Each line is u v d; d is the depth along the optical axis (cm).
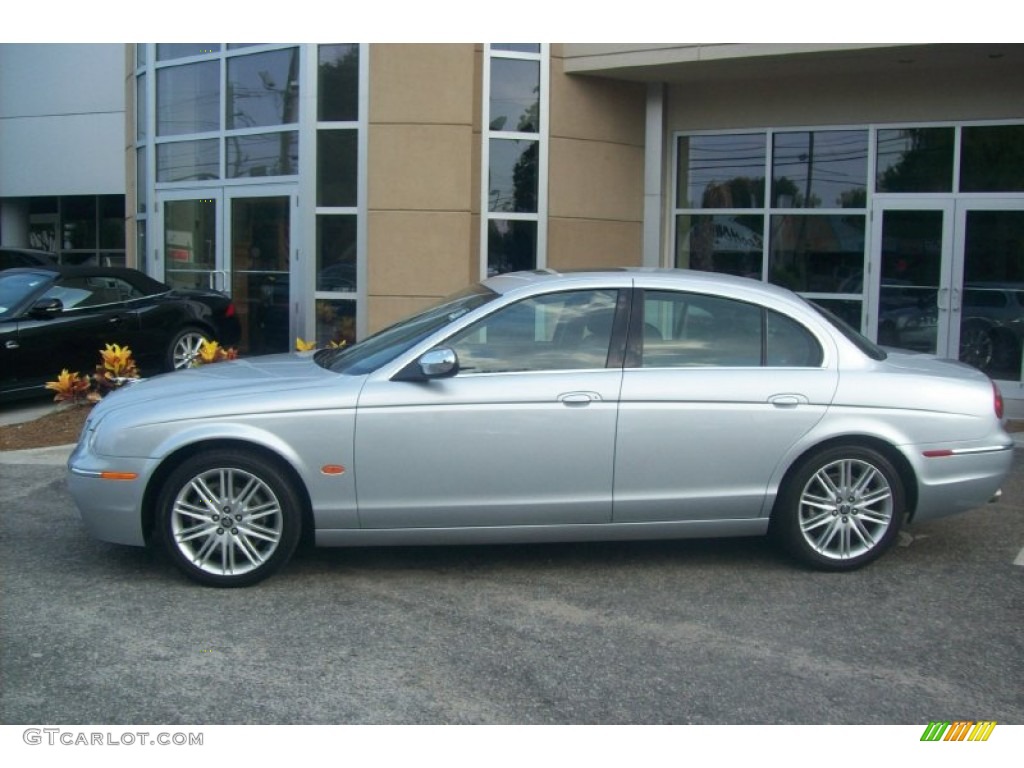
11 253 1686
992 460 563
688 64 1144
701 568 575
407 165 1161
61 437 907
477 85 1188
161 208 1411
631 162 1255
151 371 1155
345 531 535
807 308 571
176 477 525
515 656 455
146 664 444
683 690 423
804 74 1179
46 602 517
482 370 539
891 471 556
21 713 401
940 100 1137
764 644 470
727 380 545
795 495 553
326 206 1214
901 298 1165
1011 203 1110
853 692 423
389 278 1173
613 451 537
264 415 523
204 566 533
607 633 481
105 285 1118
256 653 456
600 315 554
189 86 1362
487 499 536
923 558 595
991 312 1123
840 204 1188
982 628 490
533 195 1213
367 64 1164
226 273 1328
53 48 2281
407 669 441
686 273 587
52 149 2309
